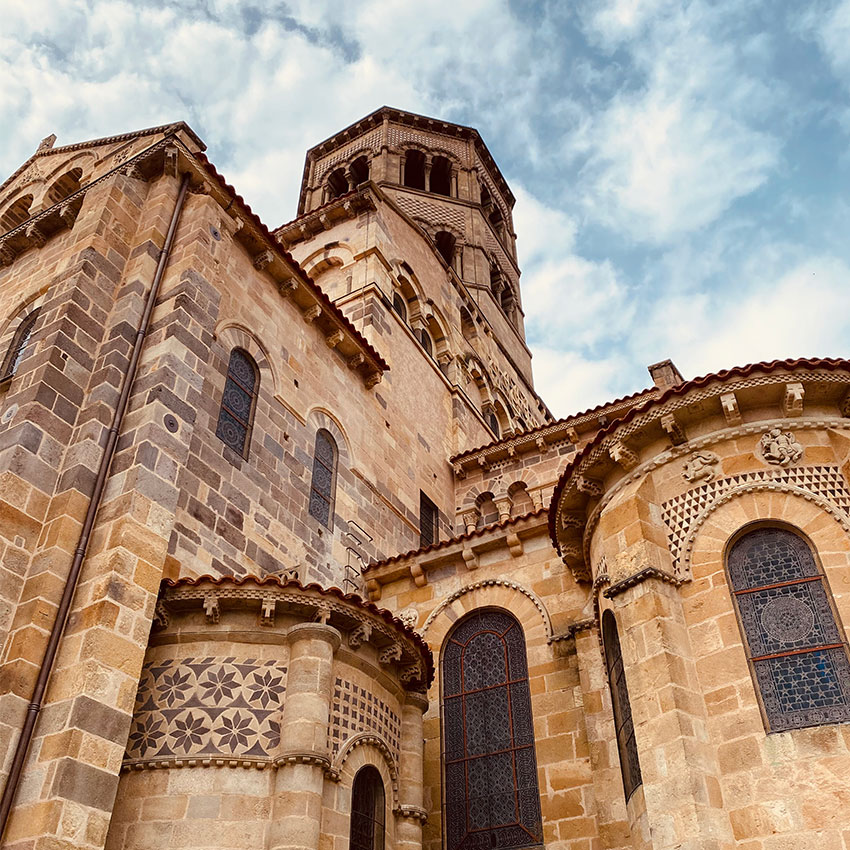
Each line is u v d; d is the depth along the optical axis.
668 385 25.09
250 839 11.30
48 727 11.20
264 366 18.86
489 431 31.80
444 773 16.52
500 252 45.53
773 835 10.26
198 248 17.80
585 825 14.45
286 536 17.52
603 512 13.82
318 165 46.84
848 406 13.55
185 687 12.49
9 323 18.59
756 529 12.89
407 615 18.56
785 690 11.35
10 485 13.04
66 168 22.94
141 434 14.38
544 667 16.44
